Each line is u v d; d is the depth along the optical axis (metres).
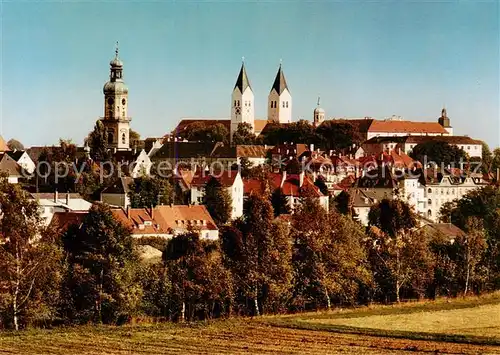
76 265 138.12
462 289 166.50
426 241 177.88
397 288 158.88
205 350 111.56
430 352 112.50
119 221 153.12
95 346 113.31
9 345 113.81
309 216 167.12
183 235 176.00
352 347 114.50
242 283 146.12
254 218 160.25
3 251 132.25
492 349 115.00
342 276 155.88
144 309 138.88
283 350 112.12
